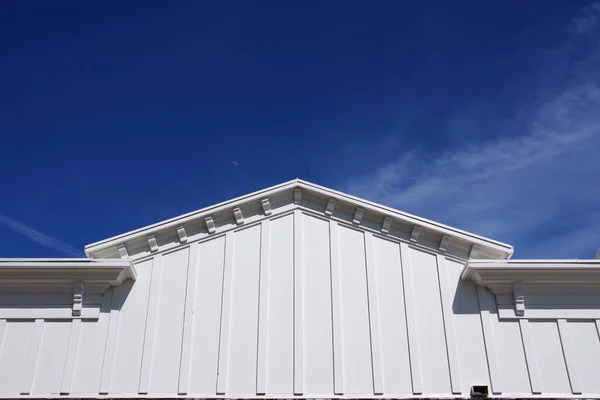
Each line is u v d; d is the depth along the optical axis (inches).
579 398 606.5
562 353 629.9
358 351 633.6
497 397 606.2
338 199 704.4
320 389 613.6
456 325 646.5
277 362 627.8
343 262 682.8
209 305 658.2
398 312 655.1
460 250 689.6
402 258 682.8
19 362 621.0
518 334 639.8
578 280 654.5
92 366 621.0
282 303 659.4
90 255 675.4
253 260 684.7
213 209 697.6
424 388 615.5
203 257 685.9
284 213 710.5
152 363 625.9
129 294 662.5
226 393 611.5
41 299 652.1
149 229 683.4
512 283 656.4
